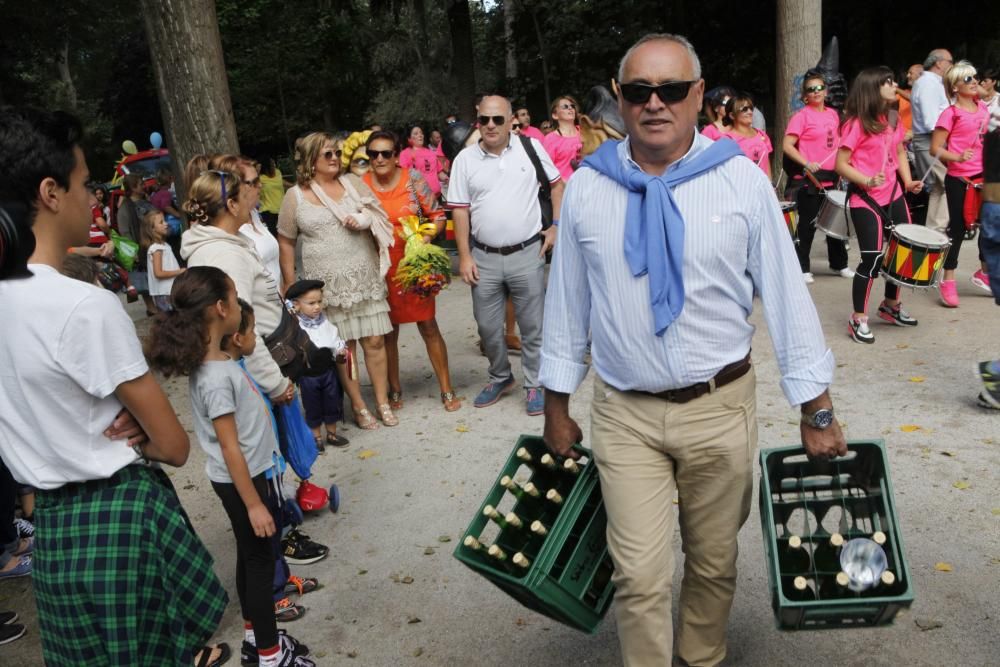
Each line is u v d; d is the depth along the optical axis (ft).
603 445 8.68
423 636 11.47
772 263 8.07
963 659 9.90
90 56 159.33
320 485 16.49
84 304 6.74
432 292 18.74
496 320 19.26
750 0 82.53
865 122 20.56
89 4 110.83
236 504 10.42
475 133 22.09
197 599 7.48
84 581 6.99
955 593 11.12
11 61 100.48
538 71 95.20
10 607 13.21
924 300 25.16
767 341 22.71
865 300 21.57
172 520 7.30
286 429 14.33
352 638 11.57
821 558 8.89
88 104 153.28
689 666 9.55
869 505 8.95
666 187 7.95
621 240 8.15
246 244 13.34
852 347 21.48
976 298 25.00
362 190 18.54
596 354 8.75
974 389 18.06
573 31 86.48
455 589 12.53
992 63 88.22
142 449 7.27
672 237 7.90
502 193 18.08
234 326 10.50
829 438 8.32
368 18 104.78
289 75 74.13
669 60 7.80
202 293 10.05
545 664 10.62
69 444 6.93
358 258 18.29
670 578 8.50
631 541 8.39
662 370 8.20
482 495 15.44
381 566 13.35
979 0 78.38
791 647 10.42
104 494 7.07
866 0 79.66
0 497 13.56
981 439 15.61
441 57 119.14
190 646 7.54
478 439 18.02
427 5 121.49
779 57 39.17
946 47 81.10
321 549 13.73
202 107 24.90
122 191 46.37
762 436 16.71
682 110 7.89
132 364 6.93
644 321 8.13
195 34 24.57
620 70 8.16
